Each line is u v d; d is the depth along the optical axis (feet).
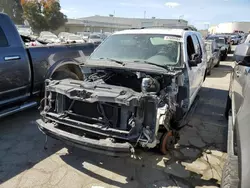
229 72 35.35
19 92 12.61
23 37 19.11
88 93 8.60
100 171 9.56
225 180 6.76
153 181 9.04
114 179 9.09
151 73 9.80
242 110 6.82
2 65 11.25
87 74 12.03
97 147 8.20
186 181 9.11
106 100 8.20
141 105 8.21
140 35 12.87
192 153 11.22
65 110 9.74
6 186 8.45
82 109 9.43
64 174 9.27
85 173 9.40
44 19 146.72
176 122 11.13
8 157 10.30
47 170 9.50
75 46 16.30
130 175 9.36
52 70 14.06
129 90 8.97
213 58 33.09
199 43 16.69
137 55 11.87
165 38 12.21
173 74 9.47
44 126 9.50
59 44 15.51
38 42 17.66
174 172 9.66
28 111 15.67
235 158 6.63
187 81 11.38
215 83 27.45
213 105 18.88
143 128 8.29
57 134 9.02
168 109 9.29
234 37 88.28
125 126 8.56
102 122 8.84
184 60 11.34
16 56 11.91
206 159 10.74
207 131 13.82
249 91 7.15
